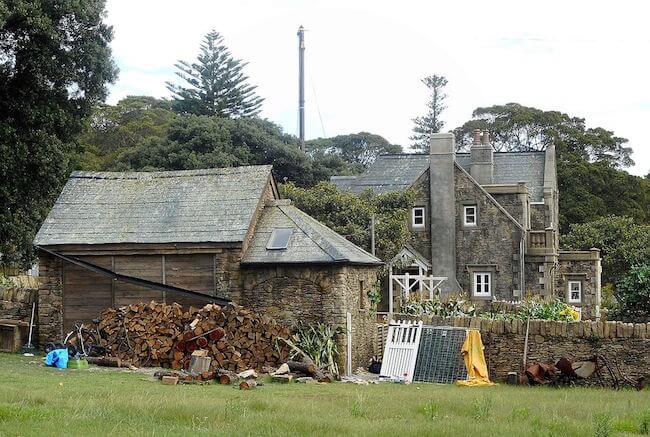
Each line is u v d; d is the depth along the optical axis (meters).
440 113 96.12
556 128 92.69
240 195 31.69
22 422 14.12
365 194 51.72
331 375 25.86
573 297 54.69
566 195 83.56
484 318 28.52
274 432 13.80
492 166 57.75
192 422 14.79
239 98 80.31
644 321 31.58
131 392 19.30
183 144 67.12
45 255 31.12
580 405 18.64
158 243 30.12
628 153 90.94
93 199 32.81
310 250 29.22
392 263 48.81
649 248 65.06
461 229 51.22
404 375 27.14
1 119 34.75
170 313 27.70
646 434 15.21
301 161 70.44
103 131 88.00
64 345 28.00
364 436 13.65
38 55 34.22
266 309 29.28
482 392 22.20
